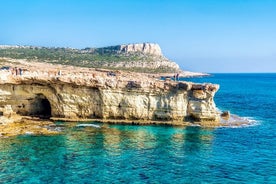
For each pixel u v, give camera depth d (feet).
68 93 170.81
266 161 115.85
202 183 95.25
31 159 110.32
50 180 93.97
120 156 116.67
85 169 103.24
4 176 95.81
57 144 127.54
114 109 172.14
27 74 168.14
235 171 105.50
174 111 171.73
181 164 110.52
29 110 176.45
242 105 278.05
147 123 168.66
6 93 164.35
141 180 96.02
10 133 138.21
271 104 286.87
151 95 172.04
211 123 173.99
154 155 118.93
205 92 171.53
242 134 155.12
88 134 144.36
